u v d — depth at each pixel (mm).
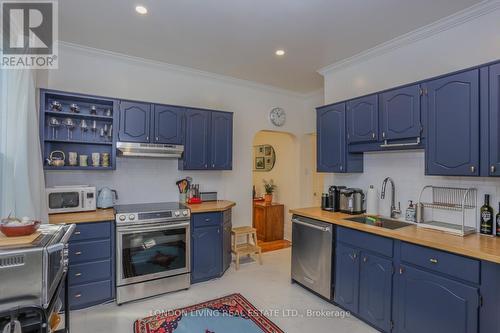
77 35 2814
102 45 3059
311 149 5152
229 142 3814
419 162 2660
